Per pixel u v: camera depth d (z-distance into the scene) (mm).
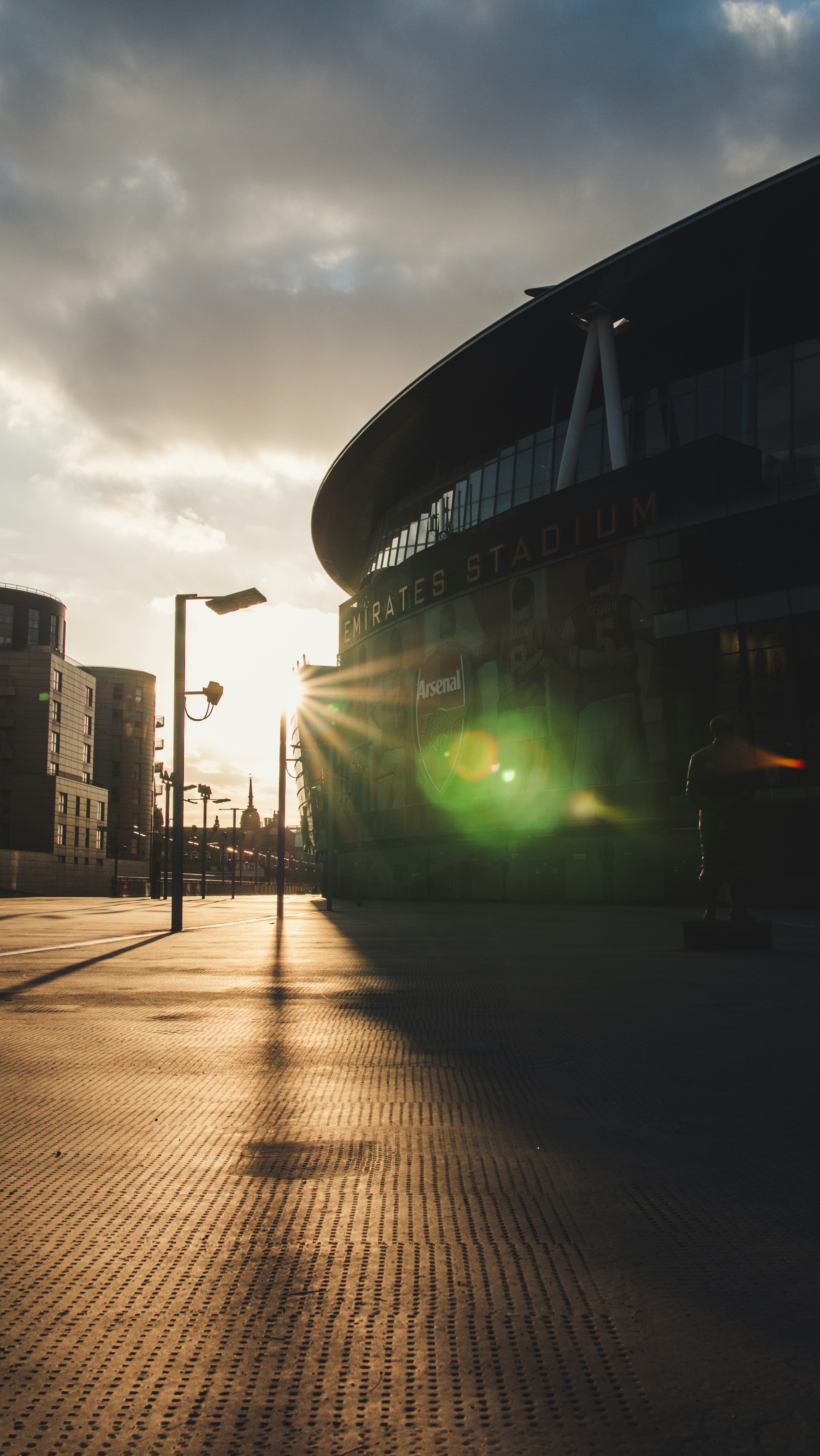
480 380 63375
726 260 50625
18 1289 3486
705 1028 9328
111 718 135875
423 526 73500
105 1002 11461
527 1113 6074
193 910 50906
